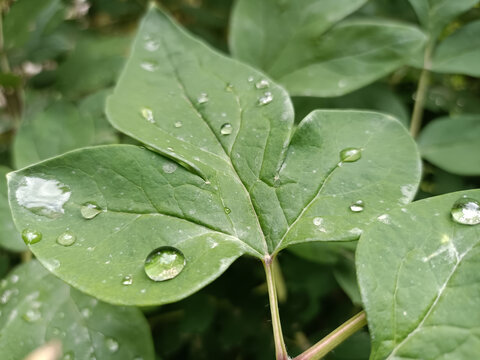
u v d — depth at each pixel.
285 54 0.14
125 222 0.09
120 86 0.11
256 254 0.09
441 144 0.15
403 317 0.08
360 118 0.10
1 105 0.18
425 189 0.15
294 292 0.14
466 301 0.08
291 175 0.10
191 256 0.09
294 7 0.14
